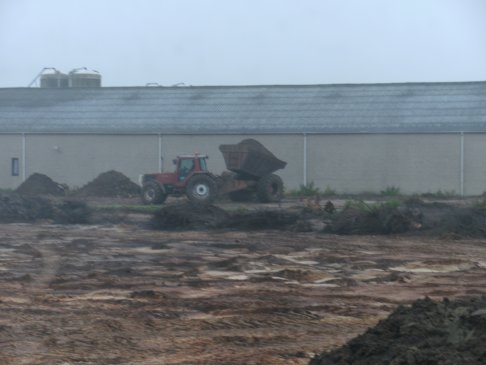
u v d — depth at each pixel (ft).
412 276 62.03
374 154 158.92
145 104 182.50
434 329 31.40
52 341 39.91
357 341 31.89
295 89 183.73
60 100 188.85
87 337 40.83
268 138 164.14
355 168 159.94
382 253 76.38
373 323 44.39
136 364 35.86
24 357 36.96
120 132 169.37
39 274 62.75
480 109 161.58
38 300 50.96
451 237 88.28
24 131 173.78
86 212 114.32
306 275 61.62
